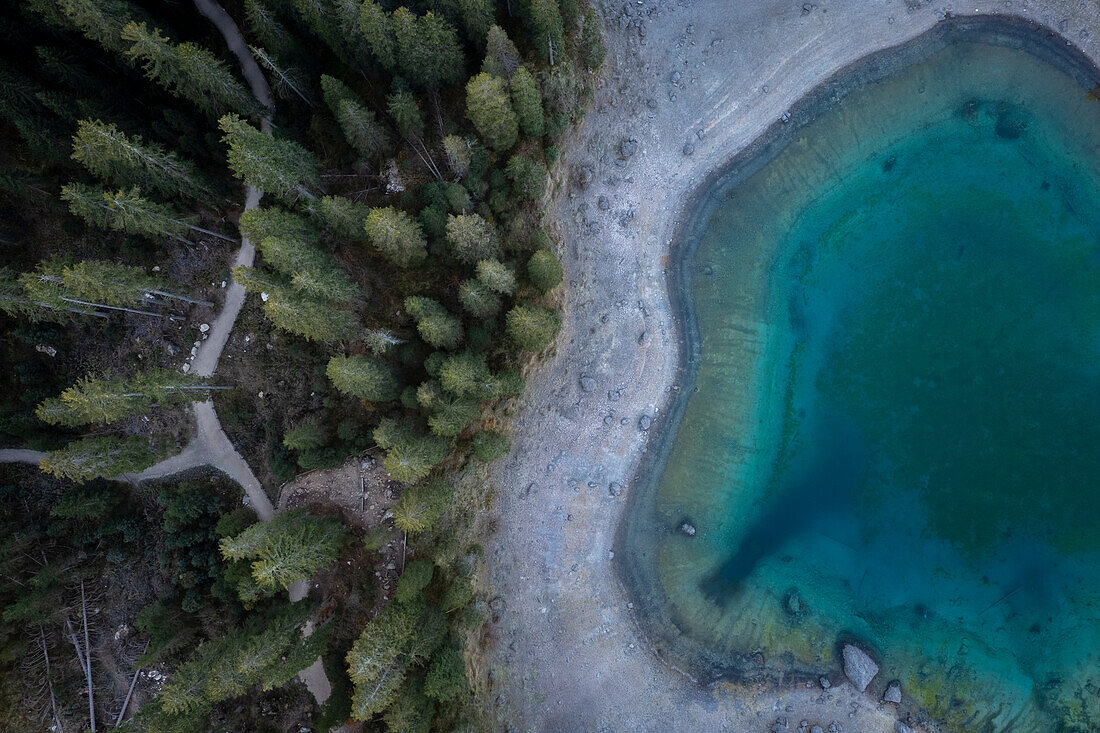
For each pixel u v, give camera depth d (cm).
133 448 3666
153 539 4119
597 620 4744
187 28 4000
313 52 3925
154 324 4050
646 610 4747
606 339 4731
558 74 4041
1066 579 4603
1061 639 4597
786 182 4750
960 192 4662
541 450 4697
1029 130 4631
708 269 4750
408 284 3988
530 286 4247
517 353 4278
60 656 4006
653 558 4753
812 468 4769
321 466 3984
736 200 4728
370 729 3962
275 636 3594
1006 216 4634
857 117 4706
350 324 3719
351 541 4191
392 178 3931
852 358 4738
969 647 4656
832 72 4688
